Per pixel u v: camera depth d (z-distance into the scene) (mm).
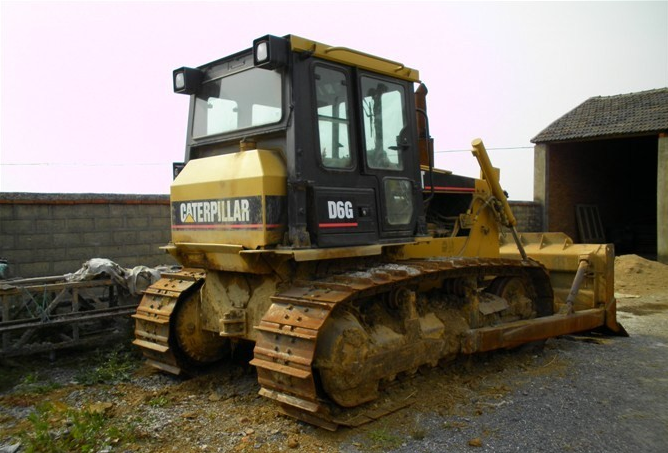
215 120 5172
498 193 6820
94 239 7934
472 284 5543
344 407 4219
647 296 10719
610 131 17375
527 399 4750
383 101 5094
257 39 4281
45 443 3801
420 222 5367
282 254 4238
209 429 4125
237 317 4766
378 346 4383
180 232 5027
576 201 20750
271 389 4148
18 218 7305
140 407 4605
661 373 5516
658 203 16516
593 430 4117
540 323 5848
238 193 4414
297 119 4289
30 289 5781
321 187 4402
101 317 6102
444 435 4008
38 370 5625
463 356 5578
